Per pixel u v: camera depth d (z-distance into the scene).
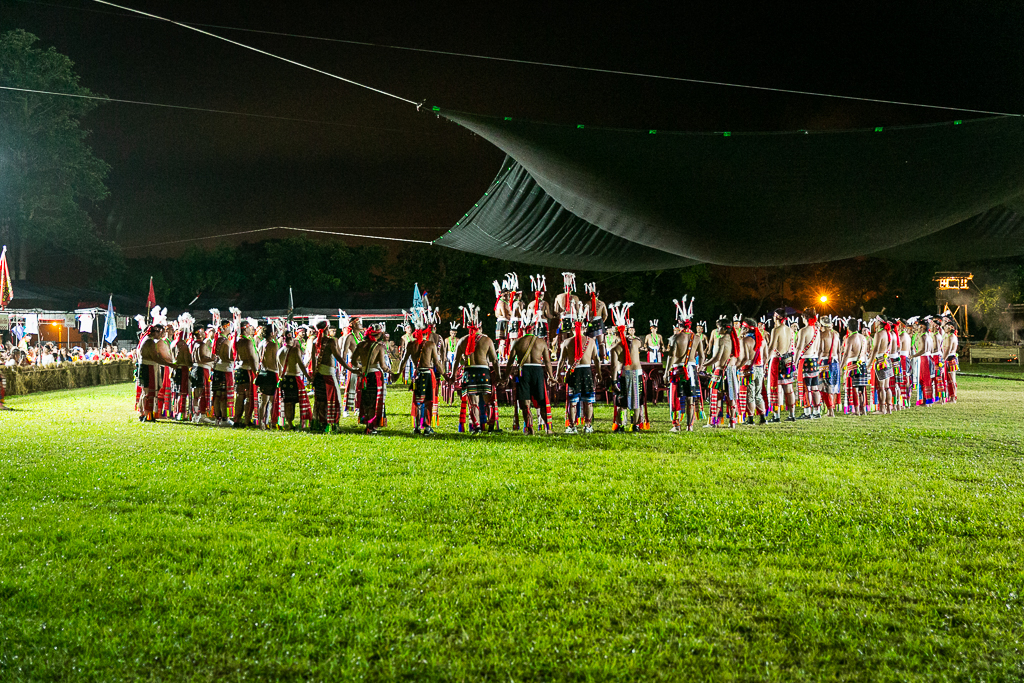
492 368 13.01
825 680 3.62
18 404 19.45
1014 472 8.59
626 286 46.03
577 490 7.60
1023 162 8.81
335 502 7.13
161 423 14.52
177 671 3.75
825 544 5.69
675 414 13.13
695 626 4.19
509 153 9.73
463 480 8.15
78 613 4.40
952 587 4.79
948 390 18.94
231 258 61.41
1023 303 49.03
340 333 18.27
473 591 4.72
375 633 4.11
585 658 3.83
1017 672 3.68
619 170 8.97
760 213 9.79
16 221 47.41
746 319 14.53
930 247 15.18
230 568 5.14
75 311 36.06
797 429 13.19
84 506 7.00
